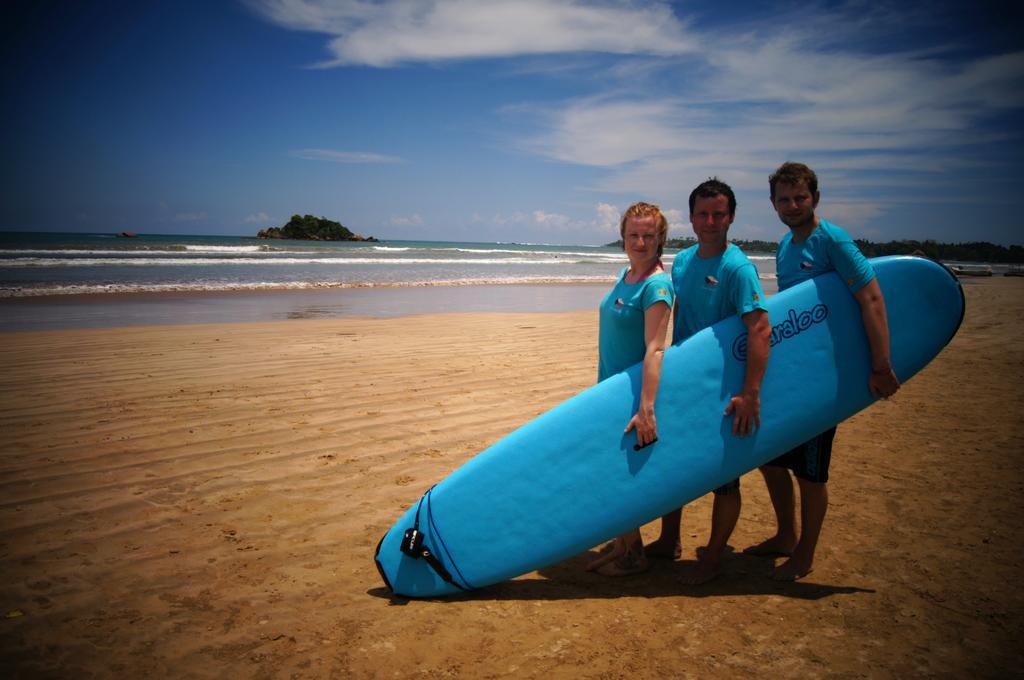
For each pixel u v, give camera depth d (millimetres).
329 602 2188
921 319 2285
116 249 31062
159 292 13711
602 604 2215
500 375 5910
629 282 2287
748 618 2096
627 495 2264
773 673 1781
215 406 4617
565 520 2283
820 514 2330
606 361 2434
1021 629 1997
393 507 3008
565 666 1822
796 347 2258
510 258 40344
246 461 3553
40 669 1776
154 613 2084
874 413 4742
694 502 3268
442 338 8062
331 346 7242
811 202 2305
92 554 2484
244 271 20375
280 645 1919
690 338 2270
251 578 2336
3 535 2617
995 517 2895
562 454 2291
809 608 2156
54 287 13492
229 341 7430
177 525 2762
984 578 2340
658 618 2107
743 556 2621
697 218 2234
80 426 4078
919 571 2406
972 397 5230
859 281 2184
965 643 1926
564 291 18297
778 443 2252
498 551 2281
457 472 2355
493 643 1950
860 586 2303
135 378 5441
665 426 2236
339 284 17047
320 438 3977
